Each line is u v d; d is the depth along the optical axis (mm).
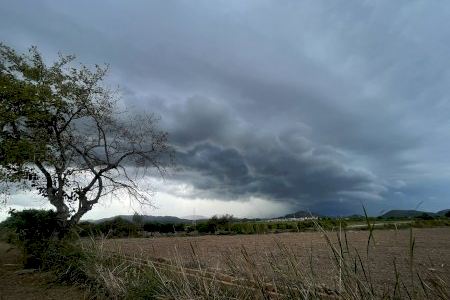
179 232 27797
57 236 15578
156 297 6527
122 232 17500
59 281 10719
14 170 16266
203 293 5918
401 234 28609
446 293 3248
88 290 8984
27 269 13117
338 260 3844
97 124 19266
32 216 15117
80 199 17953
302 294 4305
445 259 12680
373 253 14570
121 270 9000
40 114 16797
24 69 17531
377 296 3805
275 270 4910
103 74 19109
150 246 15891
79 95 18438
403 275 8953
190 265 7566
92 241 11938
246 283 5426
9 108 16672
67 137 18828
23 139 16188
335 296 3936
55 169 17453
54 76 17906
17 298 8883
